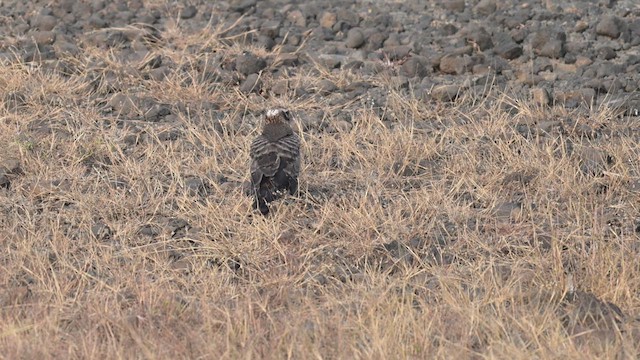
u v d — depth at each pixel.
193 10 23.98
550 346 11.26
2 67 20.31
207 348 11.39
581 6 23.50
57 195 15.91
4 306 12.68
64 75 20.77
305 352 11.29
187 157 17.28
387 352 11.22
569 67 20.88
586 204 15.43
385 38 22.28
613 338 11.58
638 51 21.55
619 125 18.08
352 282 13.34
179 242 14.58
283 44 22.20
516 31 22.12
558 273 13.04
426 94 19.55
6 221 15.12
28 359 11.22
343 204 15.50
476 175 16.38
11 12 24.03
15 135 17.78
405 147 17.30
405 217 15.23
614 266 13.08
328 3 24.27
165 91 19.92
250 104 19.50
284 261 14.02
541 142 17.59
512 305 12.22
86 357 11.29
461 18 23.30
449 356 11.23
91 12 24.05
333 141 17.67
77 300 12.84
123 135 18.16
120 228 14.94
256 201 14.95
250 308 12.15
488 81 20.19
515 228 14.77
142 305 12.57
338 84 20.39
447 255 14.07
